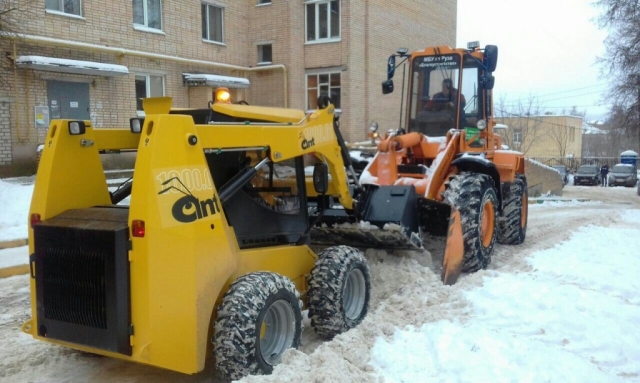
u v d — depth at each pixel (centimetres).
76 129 395
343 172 526
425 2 2297
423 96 804
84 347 349
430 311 513
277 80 1911
